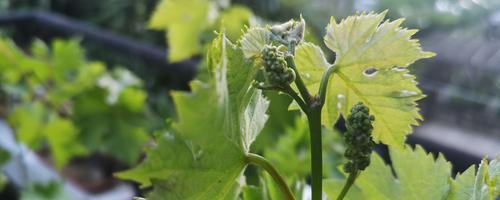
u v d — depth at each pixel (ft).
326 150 3.58
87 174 6.41
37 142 5.90
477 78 11.15
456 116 8.72
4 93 7.11
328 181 2.08
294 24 1.76
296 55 1.82
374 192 2.05
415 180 2.00
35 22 10.27
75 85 5.61
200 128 1.48
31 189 5.63
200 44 5.81
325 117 1.91
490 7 13.43
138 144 5.66
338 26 1.83
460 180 1.94
